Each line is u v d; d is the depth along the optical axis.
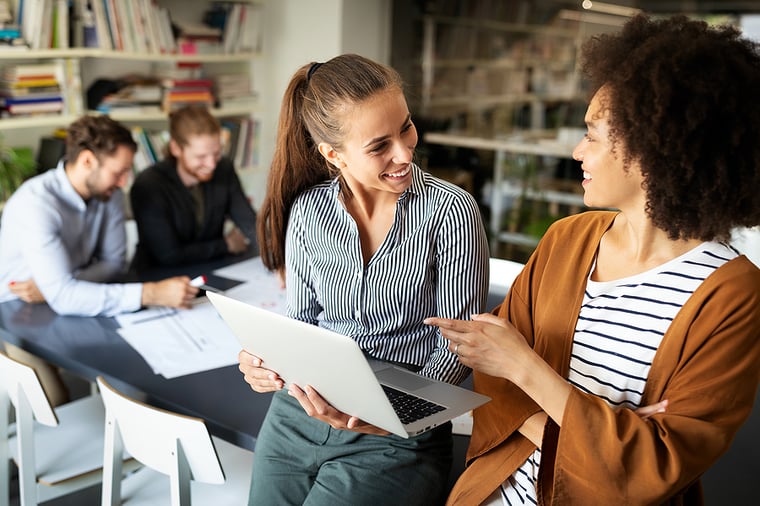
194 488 2.04
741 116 1.16
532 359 1.29
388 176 1.51
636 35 1.28
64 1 3.80
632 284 1.32
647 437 1.21
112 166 2.74
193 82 4.54
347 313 1.68
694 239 1.26
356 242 1.62
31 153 3.95
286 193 1.74
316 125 1.54
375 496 1.49
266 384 1.62
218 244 3.22
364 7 4.99
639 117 1.20
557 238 1.48
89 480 2.18
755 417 2.07
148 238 3.08
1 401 2.22
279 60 5.12
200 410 1.87
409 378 1.58
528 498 1.42
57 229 2.64
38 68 3.78
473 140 5.52
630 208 1.31
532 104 5.36
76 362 2.15
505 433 1.45
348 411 1.44
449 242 1.58
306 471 1.63
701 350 1.22
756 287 1.22
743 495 1.75
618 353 1.31
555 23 5.19
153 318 2.50
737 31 1.23
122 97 4.21
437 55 5.36
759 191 1.19
